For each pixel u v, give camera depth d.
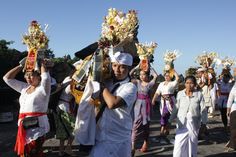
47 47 5.43
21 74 7.31
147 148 8.55
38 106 5.62
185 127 6.91
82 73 4.33
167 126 10.30
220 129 12.07
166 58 9.94
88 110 3.98
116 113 3.96
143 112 8.10
